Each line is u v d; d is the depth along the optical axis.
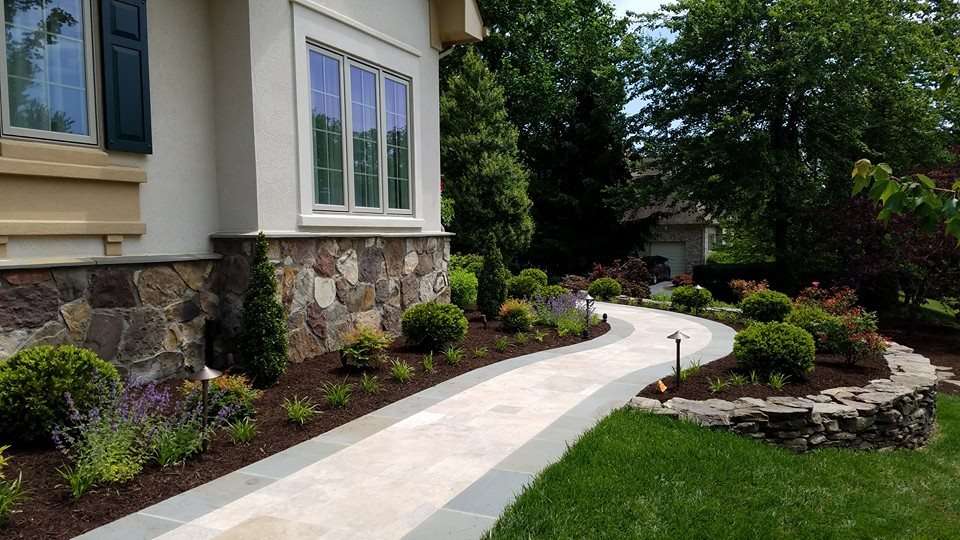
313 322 6.91
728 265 22.64
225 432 4.57
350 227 7.51
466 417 5.25
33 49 4.75
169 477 3.80
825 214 17.94
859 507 4.22
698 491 3.95
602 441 4.60
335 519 3.32
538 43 23.88
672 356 8.09
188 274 6.00
